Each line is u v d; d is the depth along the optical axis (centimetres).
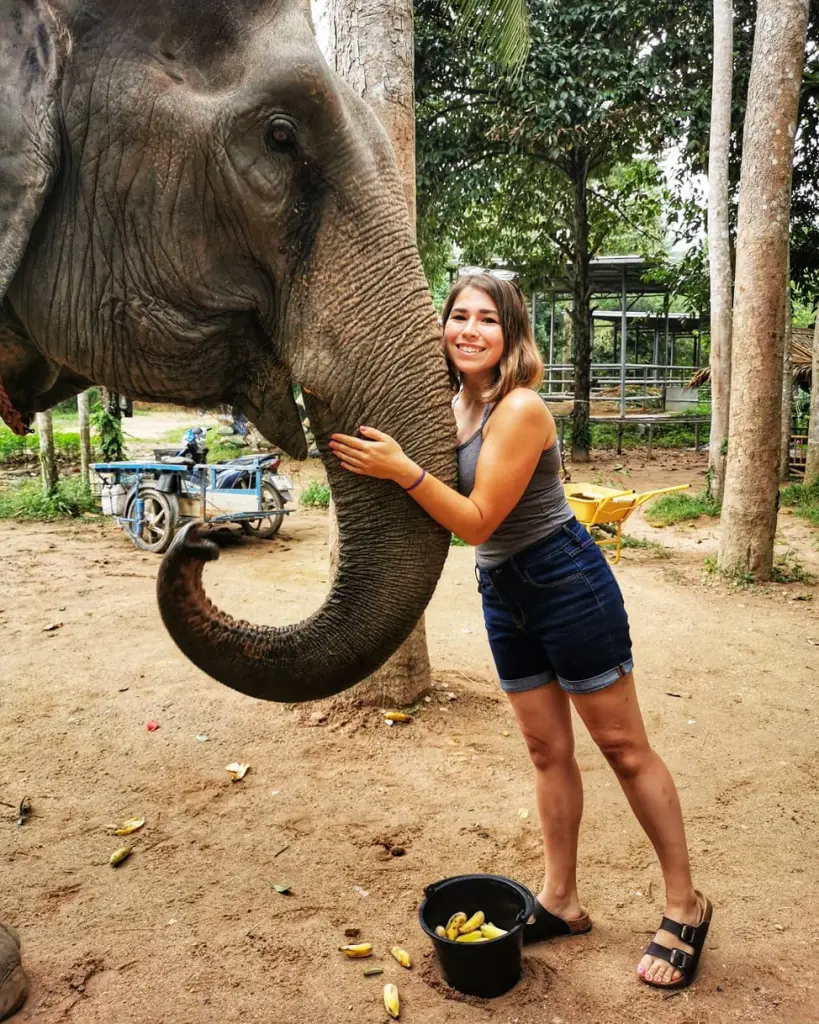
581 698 237
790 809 346
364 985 238
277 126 190
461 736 412
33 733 416
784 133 674
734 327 727
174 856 307
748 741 417
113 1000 231
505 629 249
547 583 231
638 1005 230
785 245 698
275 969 245
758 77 677
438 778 369
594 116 1285
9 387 243
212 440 1551
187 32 191
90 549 888
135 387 216
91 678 491
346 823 331
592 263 1956
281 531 1002
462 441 230
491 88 1318
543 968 244
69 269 202
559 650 234
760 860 307
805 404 1636
